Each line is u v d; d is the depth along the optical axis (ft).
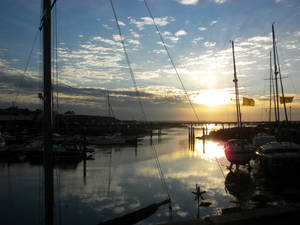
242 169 65.77
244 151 61.87
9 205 39.22
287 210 19.26
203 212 34.94
